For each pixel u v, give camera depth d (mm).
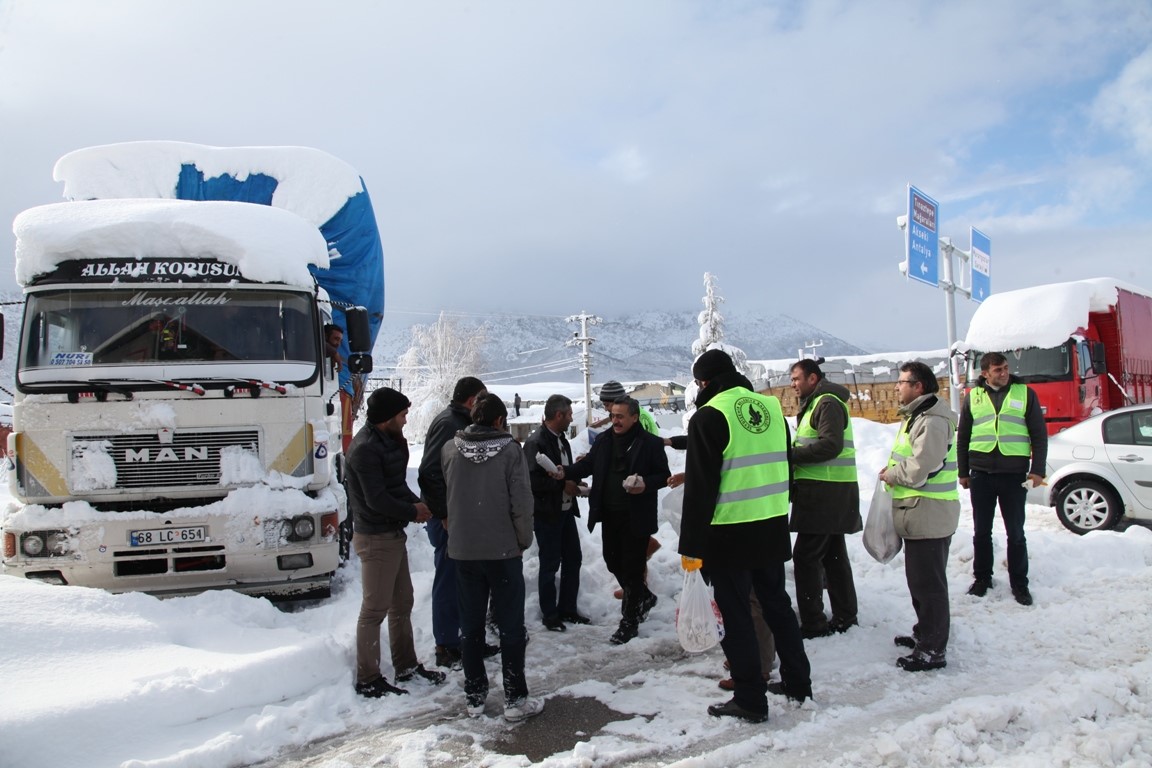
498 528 4531
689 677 5066
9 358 6656
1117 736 3736
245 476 6312
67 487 6078
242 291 6715
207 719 4359
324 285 9242
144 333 6508
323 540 6383
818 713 4375
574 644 5832
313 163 9469
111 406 6191
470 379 5504
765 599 4535
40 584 5438
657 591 7012
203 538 6133
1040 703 4148
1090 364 15055
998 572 7137
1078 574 7094
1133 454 9078
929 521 5051
